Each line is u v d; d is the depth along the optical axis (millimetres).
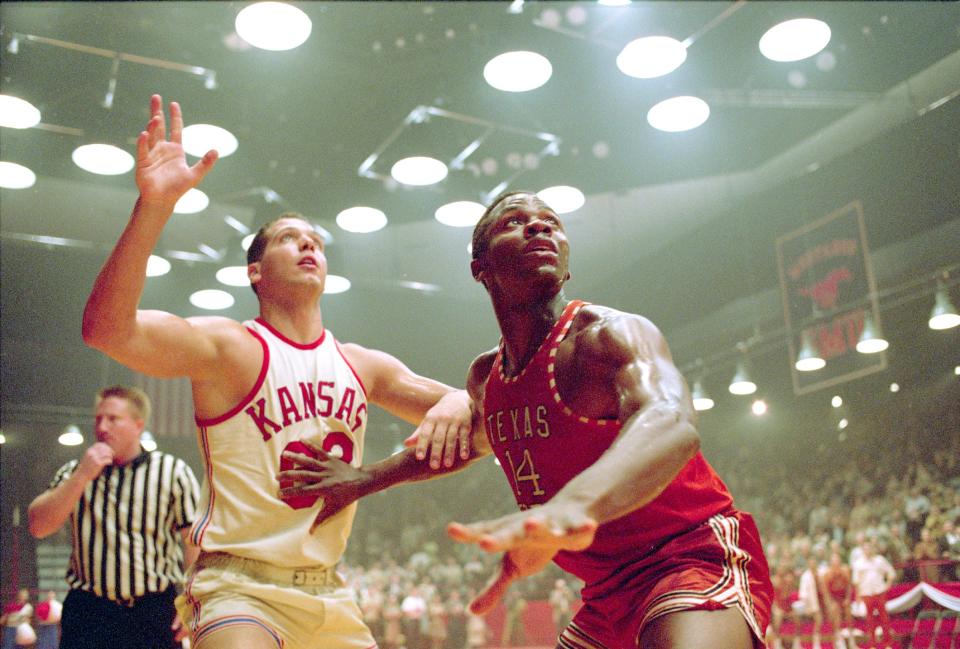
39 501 3273
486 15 8336
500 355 2002
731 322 12945
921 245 10156
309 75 9211
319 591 2268
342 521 2332
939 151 9836
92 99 8812
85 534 3359
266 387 2273
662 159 11719
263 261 2441
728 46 9305
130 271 1906
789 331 11852
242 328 2320
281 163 10438
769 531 13625
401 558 17922
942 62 9727
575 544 1183
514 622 15648
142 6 8281
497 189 10883
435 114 9617
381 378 2598
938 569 9961
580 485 1264
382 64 9164
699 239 13281
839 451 13602
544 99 9664
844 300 11031
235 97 9289
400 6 8523
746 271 12562
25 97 8609
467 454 2283
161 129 1976
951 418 11961
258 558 2189
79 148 8703
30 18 8312
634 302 14633
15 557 13844
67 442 12734
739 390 12320
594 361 1738
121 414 3453
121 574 3334
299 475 2209
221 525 2217
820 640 10250
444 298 15750
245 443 2248
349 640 2336
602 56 9094
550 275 1854
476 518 18469
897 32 9664
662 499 1807
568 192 9367
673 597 1715
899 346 11844
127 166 8891
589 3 8250
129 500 3406
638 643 1757
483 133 10008
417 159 8734
